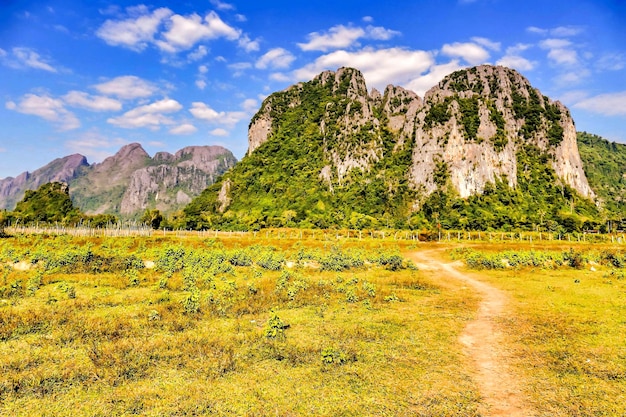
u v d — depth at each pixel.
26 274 30.95
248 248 53.16
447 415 10.14
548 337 16.61
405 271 39.44
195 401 10.66
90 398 10.85
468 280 34.16
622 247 71.94
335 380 12.15
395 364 13.54
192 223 126.19
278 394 11.17
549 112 195.62
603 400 10.99
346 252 51.44
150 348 14.45
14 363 12.99
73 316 18.67
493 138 171.12
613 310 21.39
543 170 175.50
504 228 120.50
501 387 11.84
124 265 35.19
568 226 127.38
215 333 16.61
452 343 15.85
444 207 142.75
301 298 23.84
